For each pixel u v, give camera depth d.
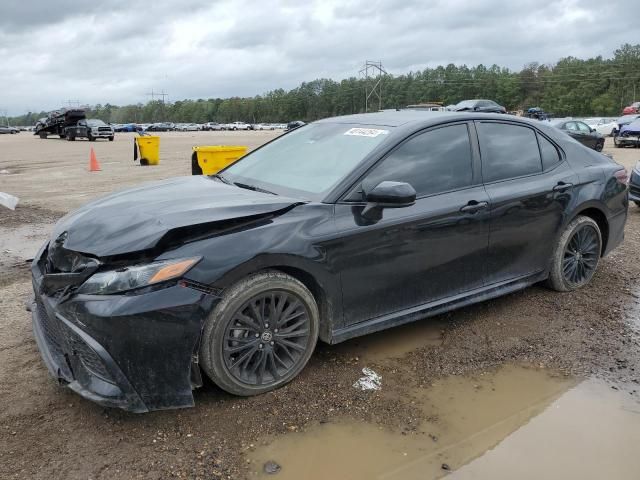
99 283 2.82
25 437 2.81
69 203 10.34
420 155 3.84
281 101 155.75
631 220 8.40
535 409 3.15
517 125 4.50
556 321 4.32
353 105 145.25
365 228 3.43
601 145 23.50
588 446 2.83
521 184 4.29
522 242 4.33
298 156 4.13
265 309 3.17
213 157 11.26
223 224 3.04
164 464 2.64
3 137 56.12
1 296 4.80
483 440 2.87
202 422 2.97
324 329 3.47
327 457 2.72
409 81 139.12
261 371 3.20
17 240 7.18
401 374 3.51
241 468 2.63
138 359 2.78
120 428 2.90
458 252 3.92
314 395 3.24
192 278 2.86
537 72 124.44
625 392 3.34
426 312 3.86
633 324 4.29
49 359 3.11
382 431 2.93
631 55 125.06
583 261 4.93
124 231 3.01
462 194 3.93
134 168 18.00
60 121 43.72
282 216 3.25
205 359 2.99
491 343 3.95
